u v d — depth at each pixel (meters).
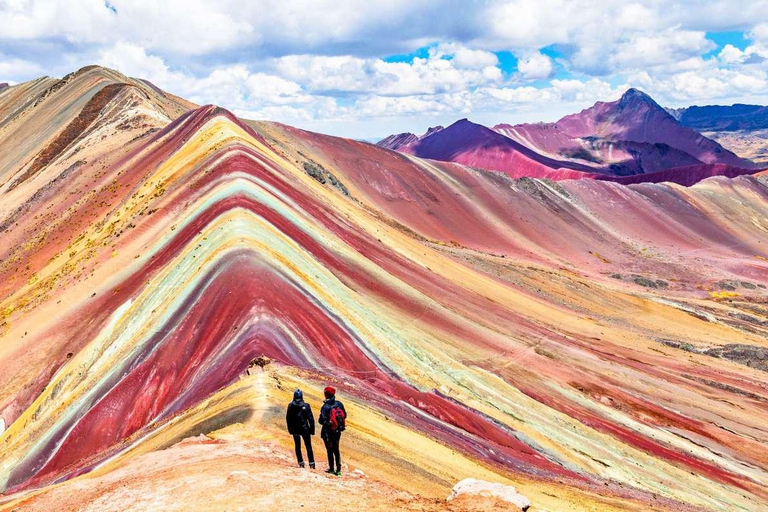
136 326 39.12
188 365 31.31
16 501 17.20
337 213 68.75
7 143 145.62
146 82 179.75
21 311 53.66
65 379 38.09
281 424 19.59
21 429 35.44
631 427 43.78
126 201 69.56
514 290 80.12
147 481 14.67
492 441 31.23
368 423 23.12
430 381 37.09
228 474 14.55
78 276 53.81
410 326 45.91
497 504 14.14
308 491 13.58
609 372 55.44
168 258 46.75
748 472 41.22
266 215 49.31
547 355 53.75
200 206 53.84
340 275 47.97
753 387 62.41
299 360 29.39
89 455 27.83
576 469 32.50
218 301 35.09
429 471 20.53
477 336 51.06
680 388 56.88
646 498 28.75
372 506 13.18
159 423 25.77
